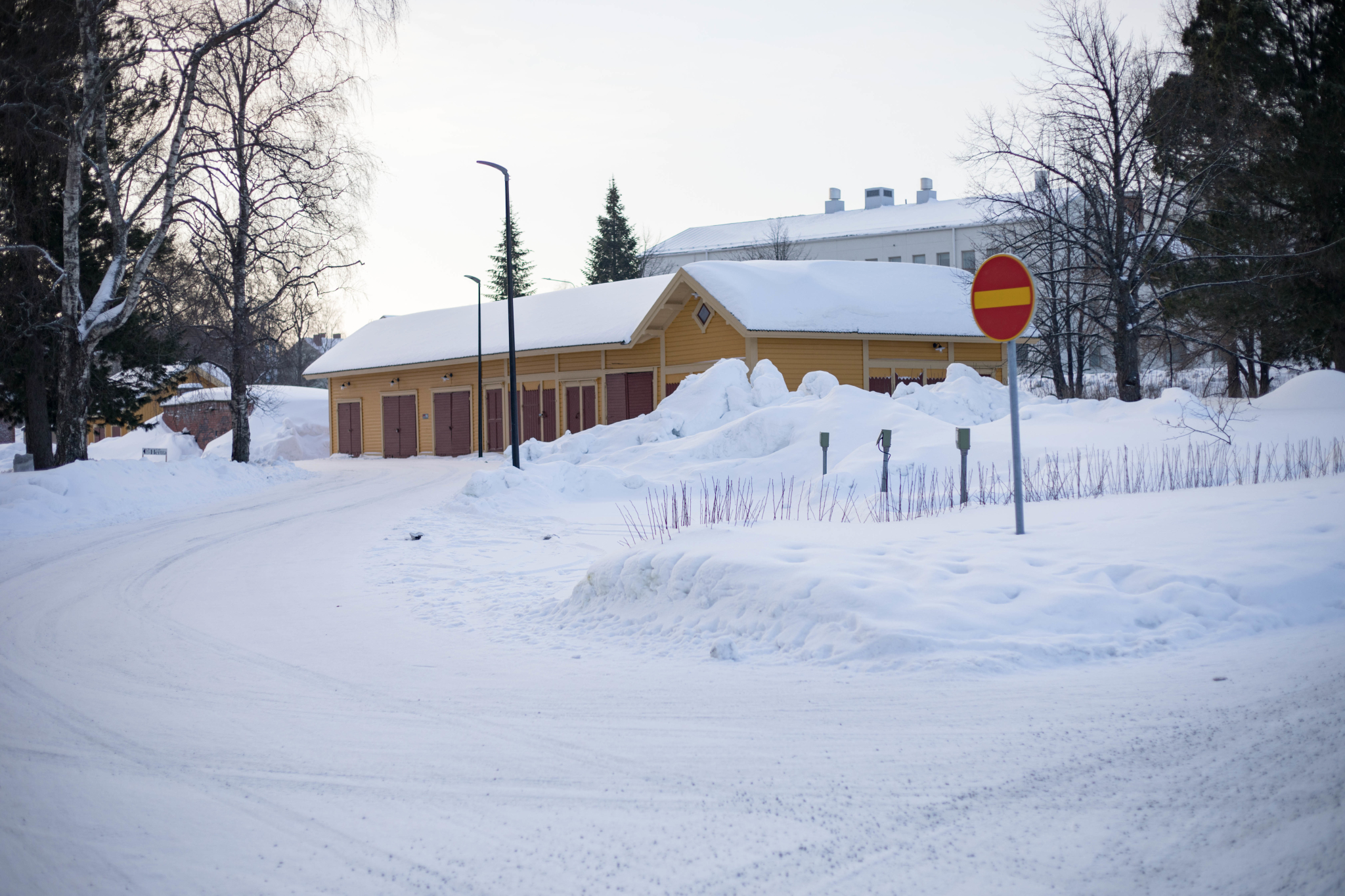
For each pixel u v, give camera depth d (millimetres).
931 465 17219
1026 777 4344
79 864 3881
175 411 55594
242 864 3826
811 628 7059
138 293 23484
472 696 6371
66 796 4664
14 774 5008
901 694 5723
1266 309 27453
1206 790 4031
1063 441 18219
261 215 27906
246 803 4508
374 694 6500
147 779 4895
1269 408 21000
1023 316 9070
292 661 7645
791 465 19703
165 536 16812
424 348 43219
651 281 38531
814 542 9086
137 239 29406
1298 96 26250
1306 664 5660
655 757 4906
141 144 27234
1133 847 3586
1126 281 26281
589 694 6250
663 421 24312
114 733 5715
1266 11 26688
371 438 46594
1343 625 6527
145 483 23469
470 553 13938
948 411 22547
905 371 31859
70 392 23141
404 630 8867
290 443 50344
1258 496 10195
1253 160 26922
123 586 11734
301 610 10031
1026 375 36625
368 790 4621
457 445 41562
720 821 4043
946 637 6594
